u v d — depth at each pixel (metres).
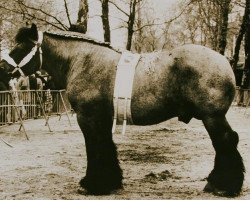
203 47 7.36
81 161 11.18
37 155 12.08
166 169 10.02
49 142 14.73
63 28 18.86
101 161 7.74
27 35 8.16
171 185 8.42
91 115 7.69
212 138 7.28
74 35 8.03
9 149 13.16
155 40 40.34
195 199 7.28
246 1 37.22
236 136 7.26
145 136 16.14
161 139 15.30
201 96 7.18
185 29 52.25
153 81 7.37
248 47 37.91
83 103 7.70
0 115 16.98
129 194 7.73
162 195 7.62
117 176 7.91
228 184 7.32
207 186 7.66
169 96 7.35
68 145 14.02
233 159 7.25
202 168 10.11
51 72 8.23
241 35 37.94
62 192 7.97
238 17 41.47
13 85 17.58
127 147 13.38
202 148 13.16
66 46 8.03
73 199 7.46
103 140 7.76
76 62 7.86
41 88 21.55
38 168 10.27
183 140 15.01
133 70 7.49
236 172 7.27
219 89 7.14
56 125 20.52
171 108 7.44
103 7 20.30
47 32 8.17
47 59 8.17
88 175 7.77
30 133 17.30
